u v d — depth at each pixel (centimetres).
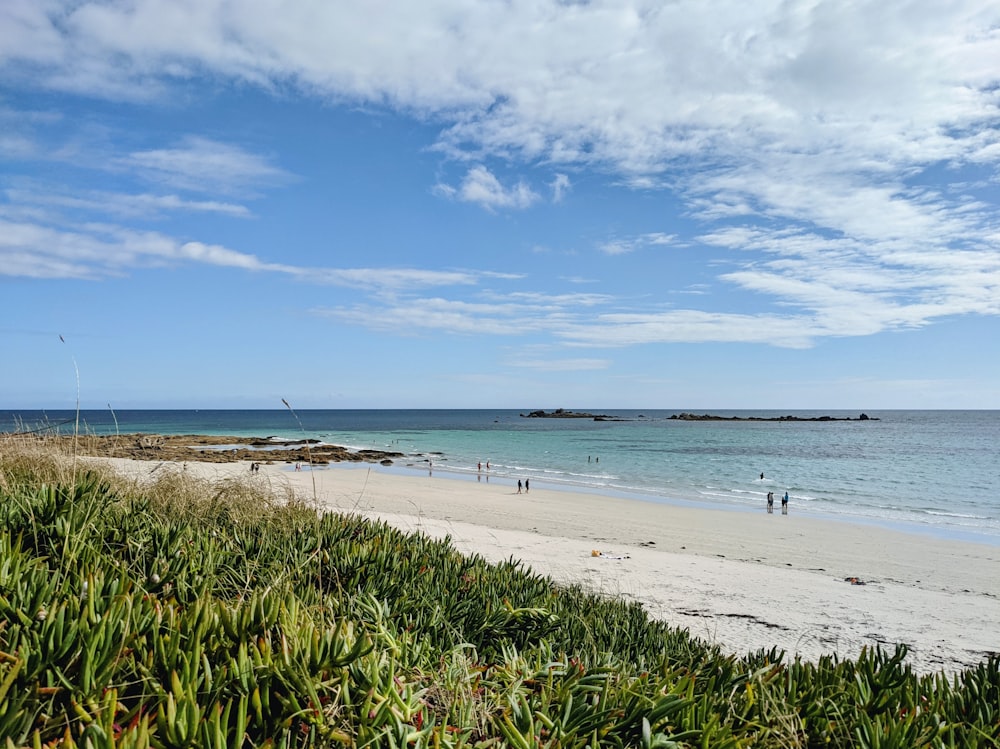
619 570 1316
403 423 15988
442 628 328
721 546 1944
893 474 4909
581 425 15175
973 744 239
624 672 281
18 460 577
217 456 4253
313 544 436
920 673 789
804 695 273
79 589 238
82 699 173
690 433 11581
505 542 1590
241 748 166
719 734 217
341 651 216
